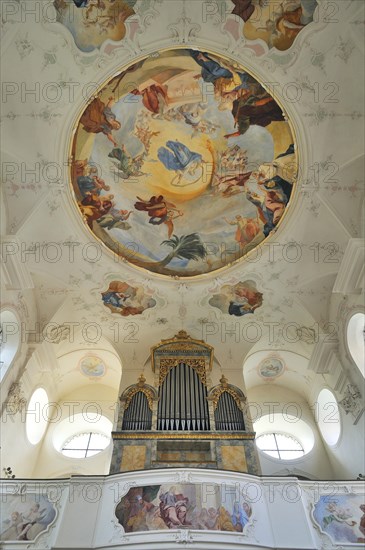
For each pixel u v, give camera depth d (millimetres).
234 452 14461
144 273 17172
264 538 10984
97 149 14867
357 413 14695
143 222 16719
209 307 17953
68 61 12523
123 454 14281
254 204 16078
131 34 12328
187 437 14758
